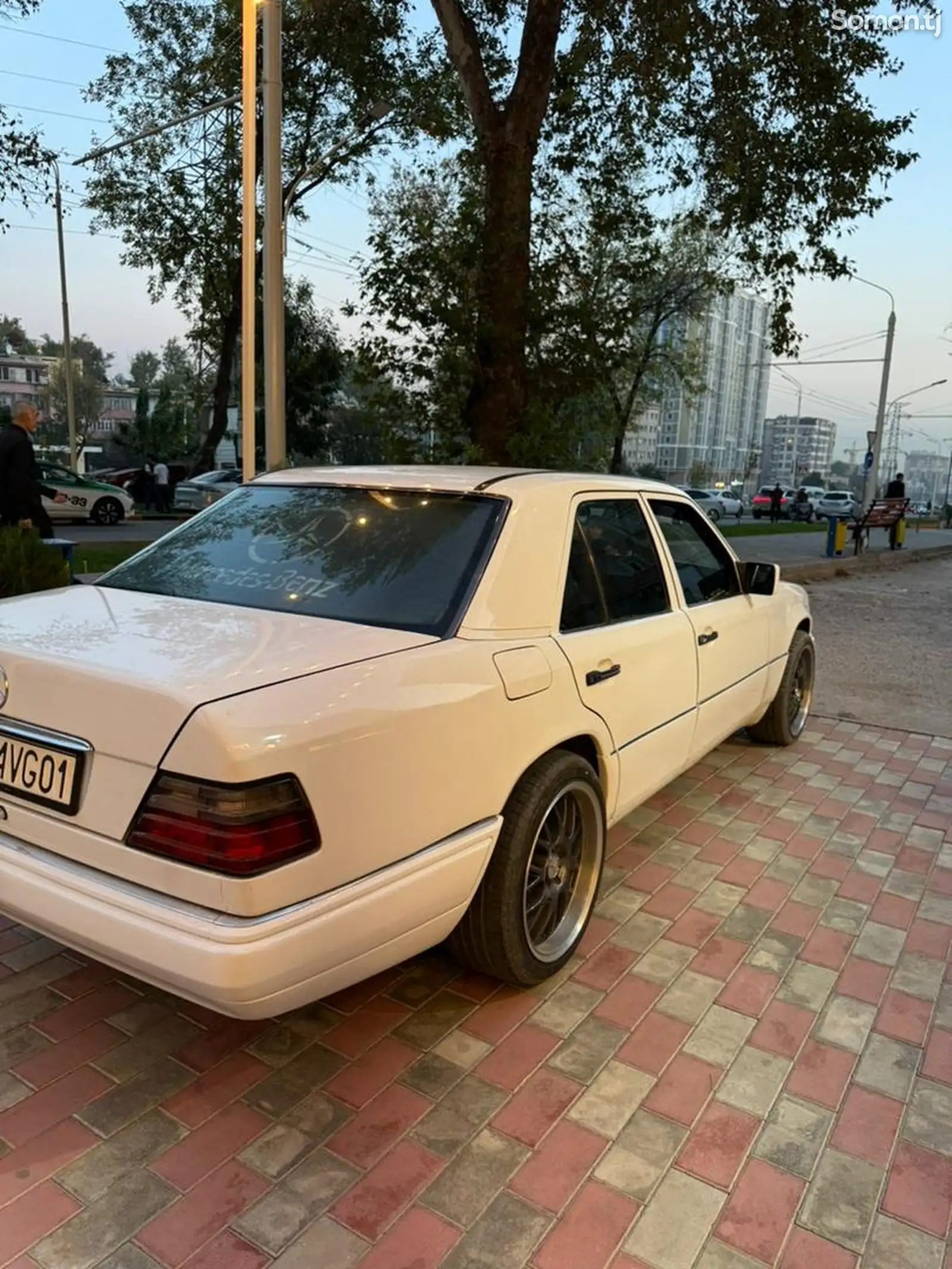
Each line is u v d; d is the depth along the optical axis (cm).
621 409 2527
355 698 219
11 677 232
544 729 278
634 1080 256
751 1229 207
